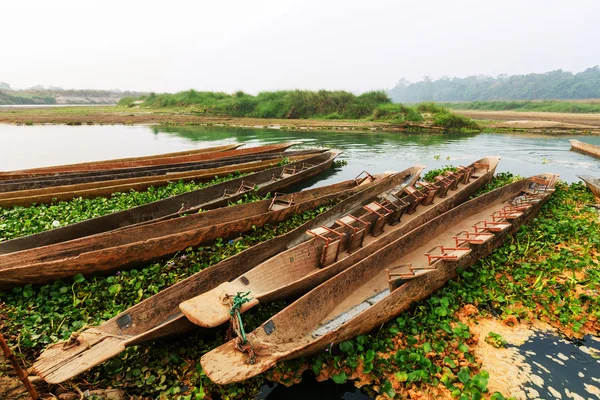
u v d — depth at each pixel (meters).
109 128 34.72
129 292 6.15
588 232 8.73
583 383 4.77
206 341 5.24
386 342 5.26
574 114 55.44
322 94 43.41
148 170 13.61
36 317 5.27
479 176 13.22
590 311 6.05
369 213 8.49
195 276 5.63
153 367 4.68
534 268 7.16
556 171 17.27
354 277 6.20
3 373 4.07
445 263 6.37
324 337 4.59
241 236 8.59
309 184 14.73
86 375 4.46
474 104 81.62
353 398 4.51
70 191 10.95
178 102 54.34
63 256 6.60
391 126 35.12
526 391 4.61
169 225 7.96
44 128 34.16
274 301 5.67
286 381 4.64
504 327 5.78
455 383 4.64
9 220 8.60
